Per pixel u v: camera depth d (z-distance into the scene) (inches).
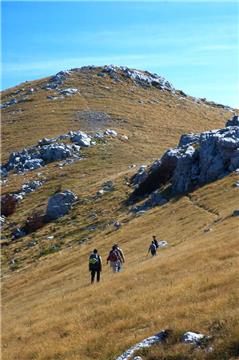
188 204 2920.8
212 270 1263.5
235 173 3031.5
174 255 1771.7
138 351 719.1
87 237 3326.8
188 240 2146.9
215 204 2689.5
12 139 6619.1
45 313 1444.4
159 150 5708.7
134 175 4360.2
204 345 683.4
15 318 1610.5
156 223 2861.7
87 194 4274.1
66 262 2805.1
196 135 4072.3
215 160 3191.4
